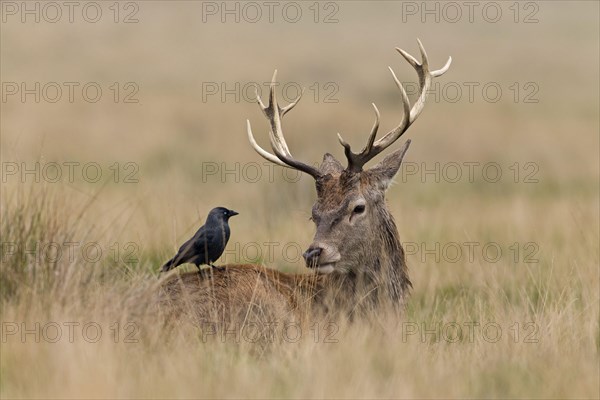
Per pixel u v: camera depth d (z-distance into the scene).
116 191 55.78
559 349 26.64
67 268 27.61
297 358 24.56
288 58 154.75
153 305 26.12
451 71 151.38
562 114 112.81
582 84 145.12
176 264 27.16
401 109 106.56
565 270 36.34
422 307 35.22
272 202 58.00
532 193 67.25
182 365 23.20
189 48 160.38
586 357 26.23
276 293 27.84
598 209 52.41
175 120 91.19
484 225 51.50
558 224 49.72
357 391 22.44
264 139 84.81
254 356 25.58
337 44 179.12
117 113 93.25
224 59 150.88
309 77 135.38
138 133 84.31
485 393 23.47
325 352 25.02
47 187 32.25
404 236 47.03
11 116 86.25
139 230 38.97
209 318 26.38
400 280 30.53
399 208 56.72
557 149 88.31
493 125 97.31
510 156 84.81
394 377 23.61
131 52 149.75
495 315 30.58
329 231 28.86
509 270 38.34
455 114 104.38
